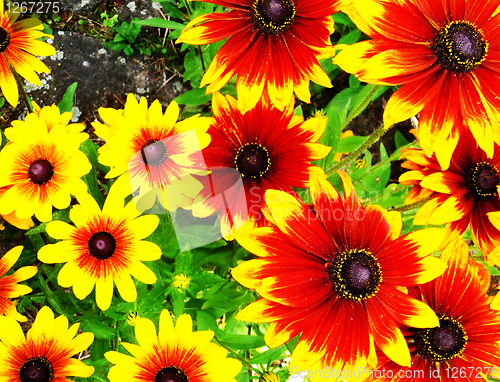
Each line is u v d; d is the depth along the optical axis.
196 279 0.43
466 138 0.42
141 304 0.43
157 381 0.38
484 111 0.37
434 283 0.39
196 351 0.38
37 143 0.40
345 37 0.56
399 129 0.62
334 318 0.37
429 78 0.37
